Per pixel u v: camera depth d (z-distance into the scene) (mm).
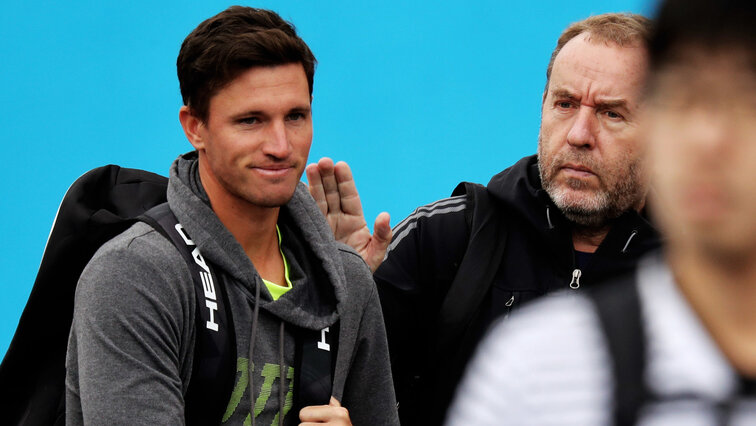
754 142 1903
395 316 9156
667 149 1975
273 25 6766
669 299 2082
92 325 6172
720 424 2006
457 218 9281
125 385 6035
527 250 9094
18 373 7055
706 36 1933
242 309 6586
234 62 6457
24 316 7051
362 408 7551
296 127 6676
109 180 7750
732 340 2029
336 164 8742
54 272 7004
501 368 2156
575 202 8664
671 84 1976
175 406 6109
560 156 8688
